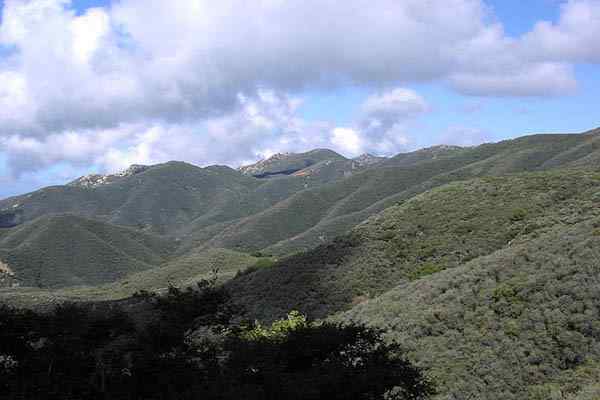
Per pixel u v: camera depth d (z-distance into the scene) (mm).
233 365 11945
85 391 11242
